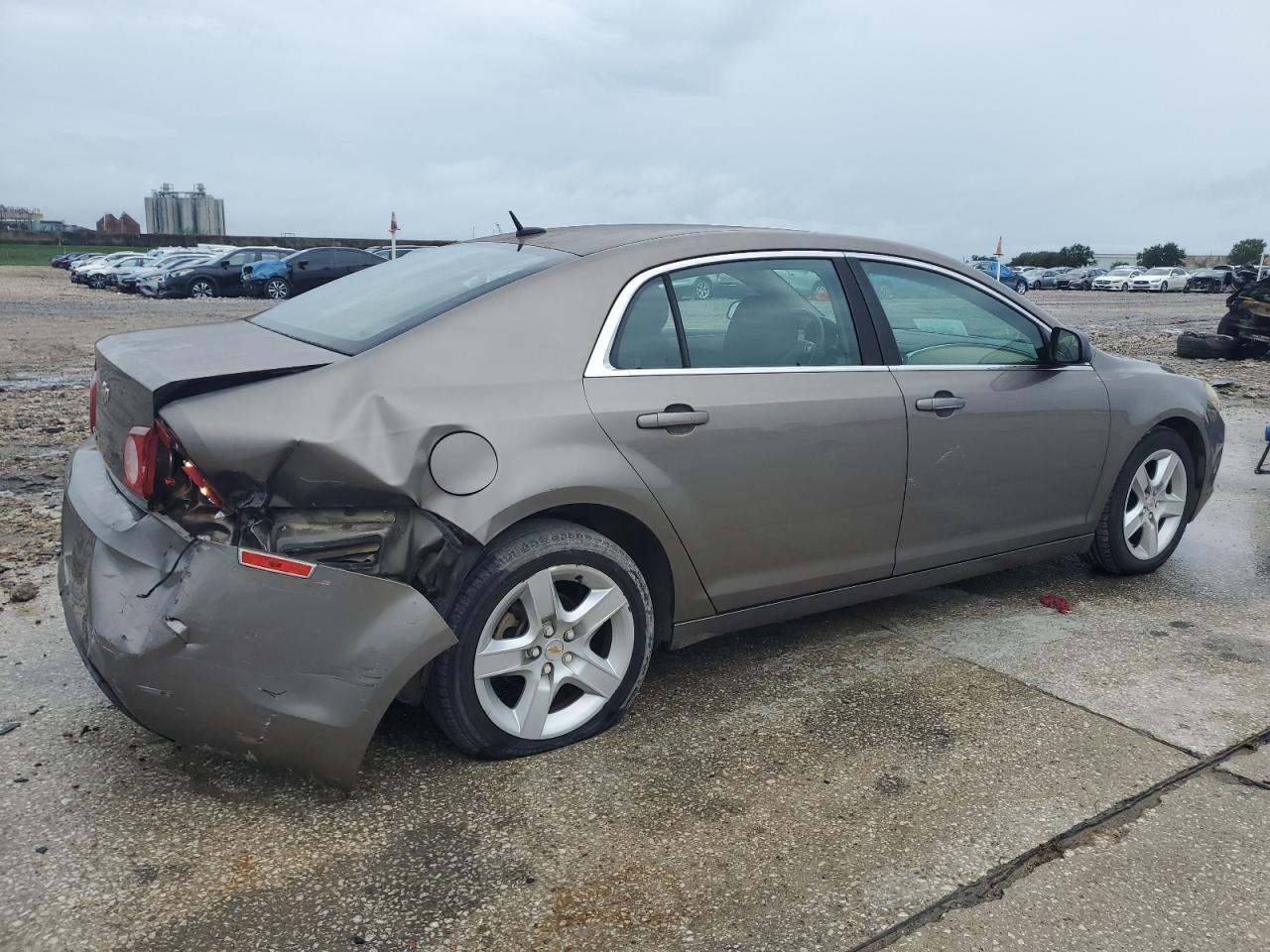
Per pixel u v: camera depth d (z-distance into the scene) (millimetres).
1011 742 3125
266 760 2578
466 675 2795
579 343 3016
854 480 3514
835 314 3592
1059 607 4316
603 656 3172
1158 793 2834
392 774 2885
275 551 2588
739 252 3428
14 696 3291
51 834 2557
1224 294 45969
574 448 2887
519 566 2801
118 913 2268
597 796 2791
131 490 2664
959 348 3916
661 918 2291
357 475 2566
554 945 2201
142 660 2512
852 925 2275
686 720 3264
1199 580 4750
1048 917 2307
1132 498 4641
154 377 2648
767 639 3979
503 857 2508
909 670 3668
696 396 3156
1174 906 2352
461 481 2699
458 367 2824
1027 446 4020
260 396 2592
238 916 2270
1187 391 4723
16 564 4523
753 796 2803
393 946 2188
